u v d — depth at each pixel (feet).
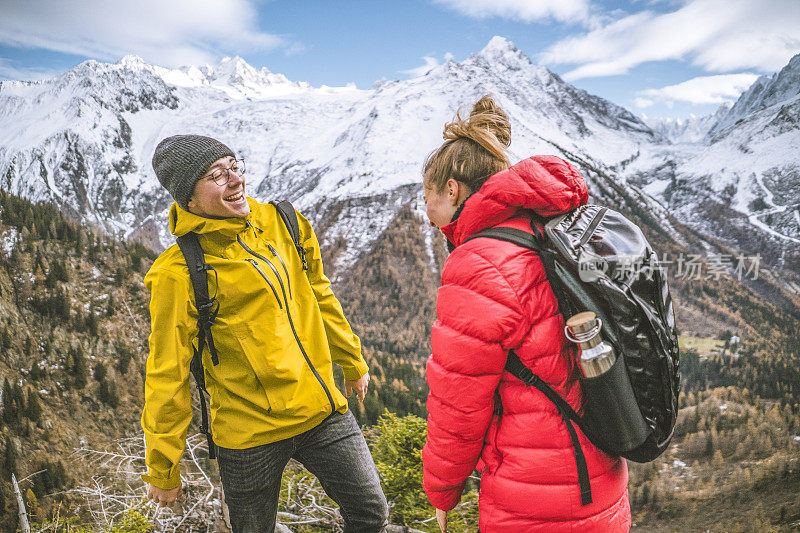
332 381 5.55
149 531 14.94
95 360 236.84
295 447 5.31
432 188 4.67
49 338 236.22
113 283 275.80
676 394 3.94
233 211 4.99
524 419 3.98
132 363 242.37
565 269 3.75
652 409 3.84
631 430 3.72
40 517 15.47
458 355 3.88
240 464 5.15
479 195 4.06
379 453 29.35
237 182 4.96
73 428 205.05
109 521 15.29
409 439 29.07
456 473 4.25
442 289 4.10
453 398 3.99
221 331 5.00
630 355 3.67
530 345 3.83
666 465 161.68
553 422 3.91
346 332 6.08
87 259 280.10
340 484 5.42
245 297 4.98
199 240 5.04
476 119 4.52
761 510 131.34
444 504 4.52
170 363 4.91
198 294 4.88
